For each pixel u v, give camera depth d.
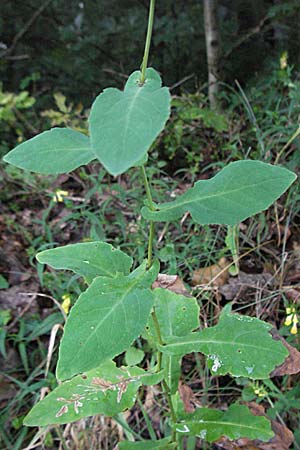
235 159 1.02
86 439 0.59
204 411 0.47
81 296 0.33
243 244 0.83
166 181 0.99
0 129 1.24
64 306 0.67
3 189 1.04
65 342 0.31
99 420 0.60
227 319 0.42
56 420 0.42
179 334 0.48
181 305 0.49
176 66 1.62
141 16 1.63
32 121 1.36
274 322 0.69
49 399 0.44
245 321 0.42
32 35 1.66
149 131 0.26
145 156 0.36
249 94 1.25
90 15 1.66
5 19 1.65
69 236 0.93
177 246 0.82
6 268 0.86
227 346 0.41
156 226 0.87
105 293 0.33
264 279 0.75
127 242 0.85
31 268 0.86
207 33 1.30
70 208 0.97
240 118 1.11
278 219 0.83
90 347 0.31
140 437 0.59
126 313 0.33
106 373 0.45
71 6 1.67
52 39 1.67
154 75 0.33
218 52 1.31
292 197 0.83
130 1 1.63
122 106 0.28
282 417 0.60
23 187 1.04
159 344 0.42
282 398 0.58
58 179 1.06
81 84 1.66
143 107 0.27
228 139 1.07
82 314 0.32
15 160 0.35
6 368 0.71
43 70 1.69
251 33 1.46
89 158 0.35
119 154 0.26
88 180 1.03
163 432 0.62
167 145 1.08
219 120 1.06
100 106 0.28
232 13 1.58
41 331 0.71
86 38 1.66
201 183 0.36
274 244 0.82
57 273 0.80
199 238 0.81
